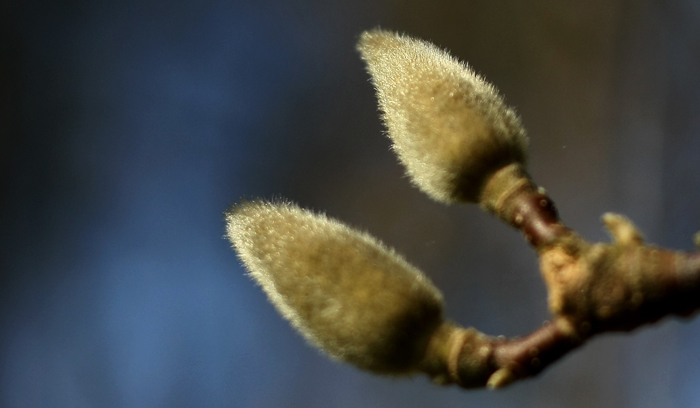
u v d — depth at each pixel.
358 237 0.23
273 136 0.71
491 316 0.60
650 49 0.64
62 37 0.70
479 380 0.23
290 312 0.23
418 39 0.25
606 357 0.57
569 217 0.63
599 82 0.64
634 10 0.63
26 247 0.66
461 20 0.66
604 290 0.22
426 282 0.23
